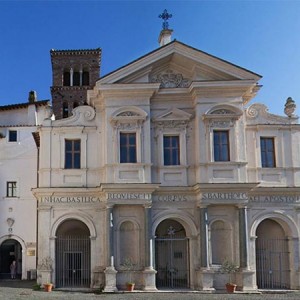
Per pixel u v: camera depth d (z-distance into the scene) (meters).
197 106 30.62
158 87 30.56
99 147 31.25
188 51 30.62
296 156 31.48
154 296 26.83
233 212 30.09
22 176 40.53
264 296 27.11
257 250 32.28
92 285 29.72
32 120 42.62
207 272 28.88
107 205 29.38
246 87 30.59
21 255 40.09
